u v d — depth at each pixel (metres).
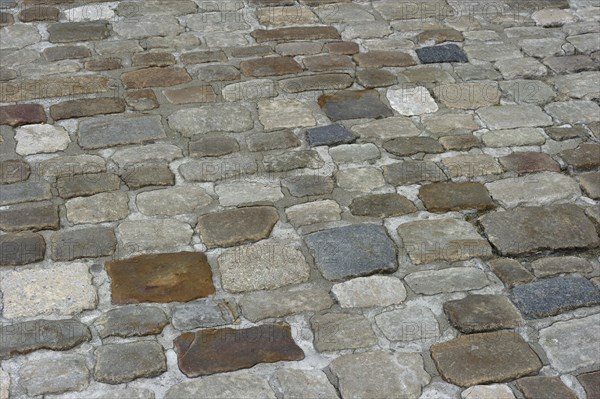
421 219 3.31
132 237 3.15
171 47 4.52
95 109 3.94
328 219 3.28
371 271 3.02
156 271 2.99
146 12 4.89
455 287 2.96
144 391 2.52
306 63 4.42
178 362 2.62
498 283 2.99
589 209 3.39
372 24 4.88
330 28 4.82
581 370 2.64
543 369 2.64
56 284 2.91
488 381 2.59
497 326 2.80
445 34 4.77
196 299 2.88
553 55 4.58
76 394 2.51
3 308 2.80
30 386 2.52
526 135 3.87
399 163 3.64
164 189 3.43
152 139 3.74
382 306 2.87
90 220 3.23
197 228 3.21
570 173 3.62
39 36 4.57
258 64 4.39
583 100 4.16
